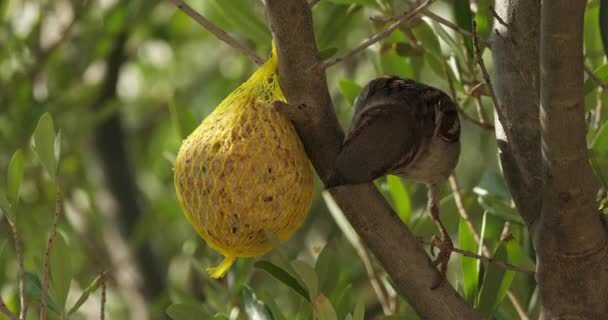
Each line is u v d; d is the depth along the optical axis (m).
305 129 5.80
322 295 5.36
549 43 4.64
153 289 12.45
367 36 10.80
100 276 6.14
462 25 7.00
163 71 15.20
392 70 7.94
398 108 6.29
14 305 8.47
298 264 5.34
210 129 5.91
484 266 6.92
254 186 5.71
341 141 5.89
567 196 4.99
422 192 9.93
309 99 5.64
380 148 5.95
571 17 4.55
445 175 6.66
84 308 11.70
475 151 12.95
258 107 5.87
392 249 5.76
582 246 5.17
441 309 5.76
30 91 11.16
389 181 7.60
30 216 10.00
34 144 5.60
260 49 10.52
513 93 5.73
